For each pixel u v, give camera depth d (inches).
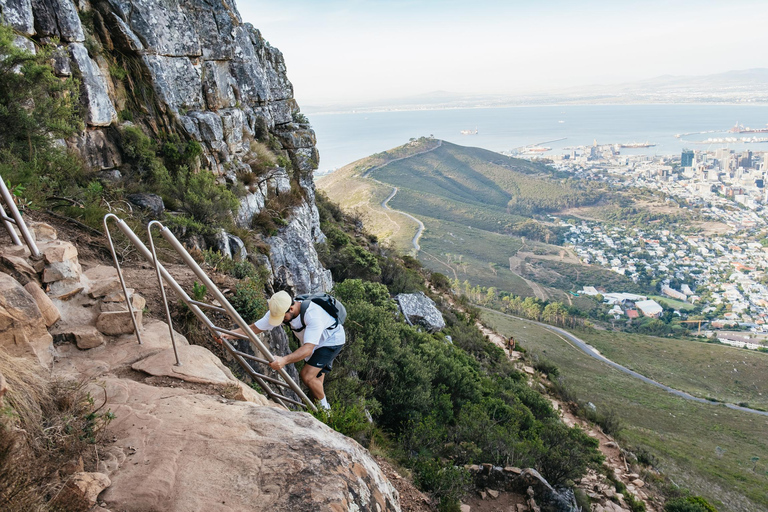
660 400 1787.6
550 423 675.4
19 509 67.8
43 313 129.3
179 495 80.9
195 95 555.5
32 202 234.4
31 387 93.5
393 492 113.0
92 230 248.4
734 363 2947.8
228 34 619.5
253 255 473.7
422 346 578.2
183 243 356.8
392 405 433.4
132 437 95.5
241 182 592.1
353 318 498.9
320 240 920.3
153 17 492.4
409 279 1107.3
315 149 971.3
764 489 916.0
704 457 1094.4
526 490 321.4
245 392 136.7
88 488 77.0
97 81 404.2
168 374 127.6
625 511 477.1
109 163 411.8
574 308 5654.5
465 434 420.8
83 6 436.5
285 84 953.5
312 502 82.8
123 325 146.1
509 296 5787.4
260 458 91.9
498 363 986.1
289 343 314.5
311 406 168.1
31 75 296.2
